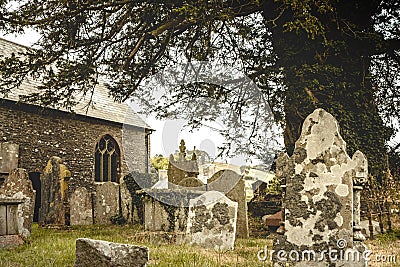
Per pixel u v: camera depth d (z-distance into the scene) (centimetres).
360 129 1181
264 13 1245
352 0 1219
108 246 508
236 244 950
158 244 923
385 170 1173
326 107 1137
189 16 1085
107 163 2464
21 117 2023
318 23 1012
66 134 2225
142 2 1152
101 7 1109
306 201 645
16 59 1171
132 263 502
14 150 1872
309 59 1210
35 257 693
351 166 632
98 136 2402
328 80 1162
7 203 874
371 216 1092
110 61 1220
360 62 1235
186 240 927
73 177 2233
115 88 1283
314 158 648
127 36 1195
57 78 1207
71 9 1108
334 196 634
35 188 2094
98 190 1686
